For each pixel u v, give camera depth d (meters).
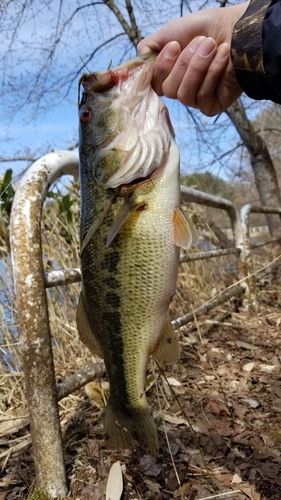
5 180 1.01
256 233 3.10
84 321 0.49
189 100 0.48
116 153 0.43
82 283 0.47
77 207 1.18
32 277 0.50
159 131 0.44
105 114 0.44
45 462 0.51
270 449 0.62
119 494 0.52
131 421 0.47
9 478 0.57
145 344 0.46
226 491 0.54
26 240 0.50
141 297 0.45
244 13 0.44
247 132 2.06
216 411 0.72
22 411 0.72
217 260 1.50
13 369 0.85
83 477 0.56
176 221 0.44
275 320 1.20
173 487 0.55
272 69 0.41
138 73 0.45
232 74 0.47
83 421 0.68
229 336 1.08
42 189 0.52
